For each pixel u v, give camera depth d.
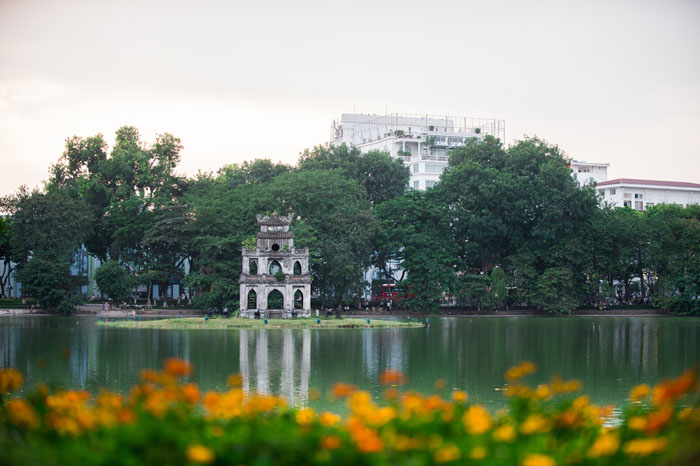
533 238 162.75
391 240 158.12
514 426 22.61
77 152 176.75
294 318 130.38
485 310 165.12
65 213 145.75
